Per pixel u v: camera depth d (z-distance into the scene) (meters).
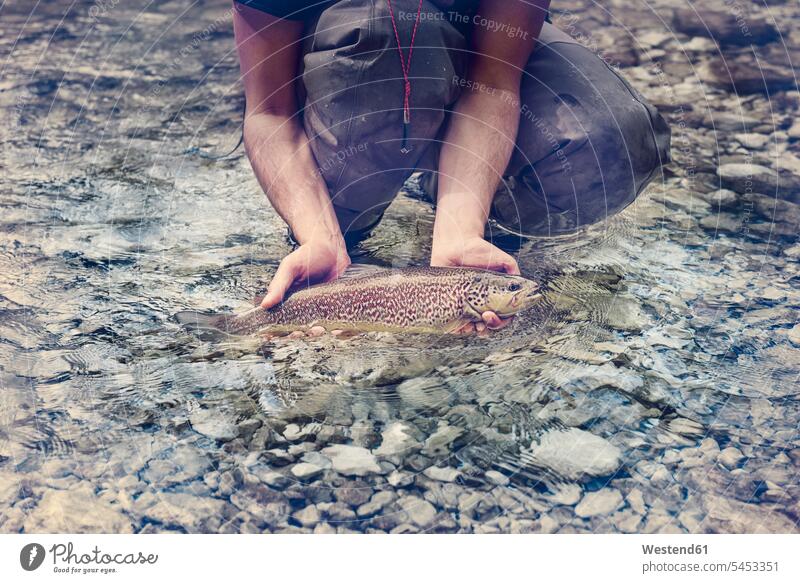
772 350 1.36
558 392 1.28
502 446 1.20
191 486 1.16
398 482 1.16
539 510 1.13
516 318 1.41
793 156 1.95
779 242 1.64
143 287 1.48
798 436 1.22
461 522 1.12
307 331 1.38
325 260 1.44
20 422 1.23
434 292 1.37
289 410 1.25
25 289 1.47
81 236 1.62
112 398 1.26
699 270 1.55
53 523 1.12
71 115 2.10
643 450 1.20
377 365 1.32
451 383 1.29
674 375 1.31
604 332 1.39
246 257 1.57
